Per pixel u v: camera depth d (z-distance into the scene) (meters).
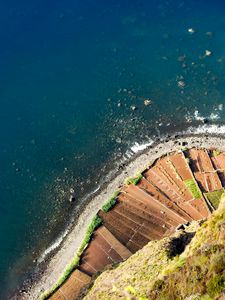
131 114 93.69
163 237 76.25
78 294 70.50
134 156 88.44
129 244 76.75
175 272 52.00
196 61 99.44
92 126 93.00
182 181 83.12
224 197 60.34
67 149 90.69
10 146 91.81
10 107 96.69
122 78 98.81
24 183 87.44
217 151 86.44
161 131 91.06
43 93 98.00
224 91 94.94
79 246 78.00
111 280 64.25
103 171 87.38
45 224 82.56
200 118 91.81
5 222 83.81
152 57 101.19
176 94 95.44
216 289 45.69
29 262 78.94
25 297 75.12
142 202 81.31
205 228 56.44
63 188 86.12
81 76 99.81
